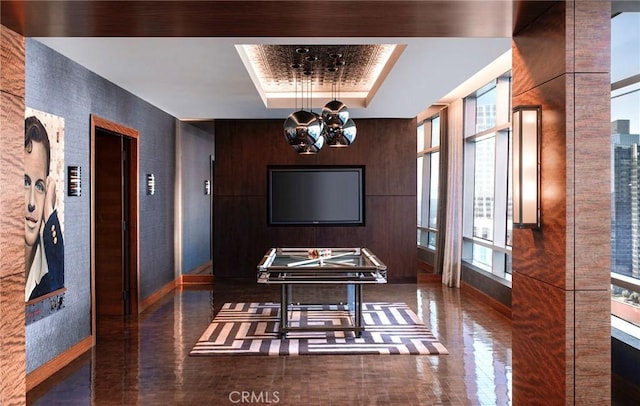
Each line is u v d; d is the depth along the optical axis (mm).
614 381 3893
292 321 6012
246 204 8906
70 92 4758
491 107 7402
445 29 2910
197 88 6113
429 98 6773
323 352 4832
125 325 5957
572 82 2453
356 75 6812
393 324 5871
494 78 6715
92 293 5137
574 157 2447
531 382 2838
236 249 8922
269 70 6535
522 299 2947
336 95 7754
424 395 3799
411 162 8852
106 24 2803
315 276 5078
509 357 4684
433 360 4613
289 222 8898
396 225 8852
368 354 4793
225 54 4551
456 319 6125
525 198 2725
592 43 2455
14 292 2928
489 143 7488
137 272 6570
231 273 8938
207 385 4020
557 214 2531
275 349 4930
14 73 2932
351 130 4961
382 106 7484
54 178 4367
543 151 2682
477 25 2861
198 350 4906
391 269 8836
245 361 4613
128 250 6574
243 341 5219
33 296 4023
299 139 4648
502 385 3994
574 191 2451
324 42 4191
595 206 2455
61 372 4340
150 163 7219
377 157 8844
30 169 3988
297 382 4078
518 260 3000
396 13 2652
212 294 7785
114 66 5008
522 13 2682
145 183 7004
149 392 3875
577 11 2451
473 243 8266
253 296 7605
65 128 4656
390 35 3012
